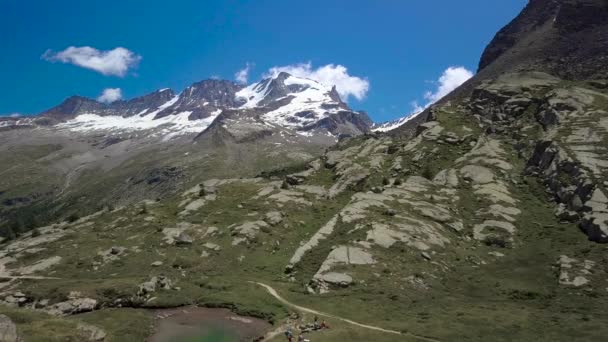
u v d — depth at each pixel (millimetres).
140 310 79562
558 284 83625
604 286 79750
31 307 81312
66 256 112000
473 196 128750
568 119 148500
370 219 113812
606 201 104000
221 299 82000
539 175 132375
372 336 62969
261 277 99562
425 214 117938
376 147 199875
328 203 147125
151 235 123688
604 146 125000
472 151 160000
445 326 67000
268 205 142500
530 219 113938
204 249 114688
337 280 88188
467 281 90250
